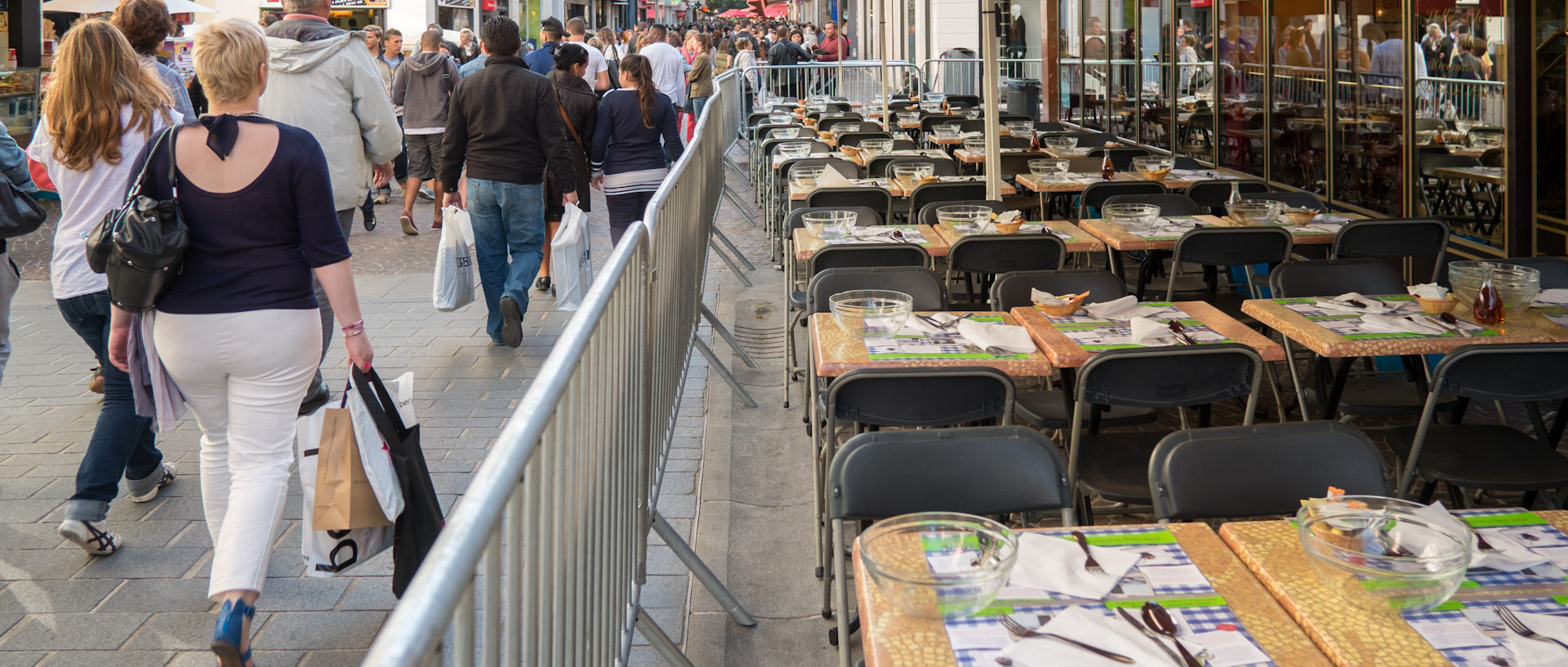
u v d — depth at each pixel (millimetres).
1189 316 4457
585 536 2371
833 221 6340
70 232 4496
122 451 4188
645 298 3516
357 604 3852
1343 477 2842
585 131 8953
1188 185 8180
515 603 1708
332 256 3387
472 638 1429
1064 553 2297
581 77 8984
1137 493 3707
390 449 3342
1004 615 2047
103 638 3617
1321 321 4312
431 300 8312
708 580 3719
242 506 3322
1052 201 9500
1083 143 12156
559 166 7070
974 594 1998
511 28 6891
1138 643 1945
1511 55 6820
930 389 3602
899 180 8695
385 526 3428
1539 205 6840
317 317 3494
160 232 3160
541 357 6805
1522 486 3637
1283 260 6020
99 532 4160
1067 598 2113
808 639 3656
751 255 10445
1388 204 8445
